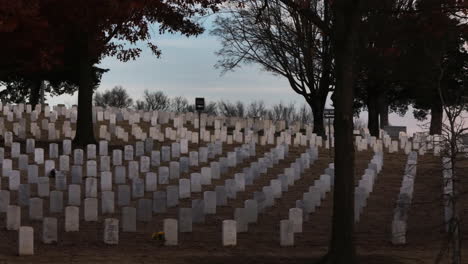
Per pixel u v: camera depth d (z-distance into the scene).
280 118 96.62
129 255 15.60
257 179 26.14
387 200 23.20
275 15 40.97
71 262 14.83
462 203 21.28
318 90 44.31
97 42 30.83
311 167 29.19
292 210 18.58
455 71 42.69
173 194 21.62
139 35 29.95
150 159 28.53
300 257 15.54
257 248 16.66
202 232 18.39
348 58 14.23
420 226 19.45
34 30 27.75
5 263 14.66
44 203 21.47
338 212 14.24
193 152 28.36
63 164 25.98
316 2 38.56
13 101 56.53
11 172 23.09
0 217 19.61
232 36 45.16
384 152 34.59
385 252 16.19
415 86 45.75
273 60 45.19
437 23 17.27
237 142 35.66
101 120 40.62
